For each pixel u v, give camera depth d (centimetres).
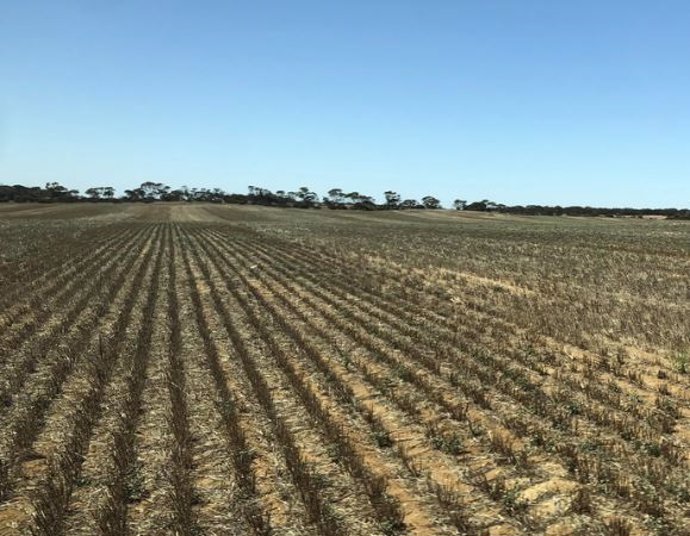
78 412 916
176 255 3575
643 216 16000
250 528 602
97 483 703
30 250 3650
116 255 3469
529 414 886
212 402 971
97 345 1345
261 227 7588
